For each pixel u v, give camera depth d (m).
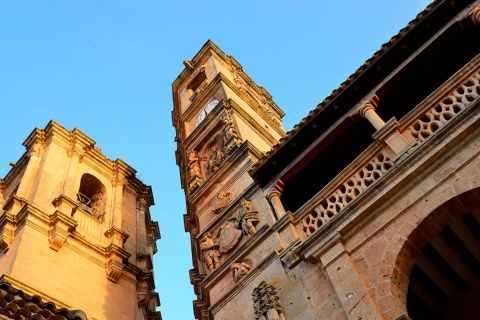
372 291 11.33
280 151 16.72
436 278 13.54
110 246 23.75
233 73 33.56
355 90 15.87
